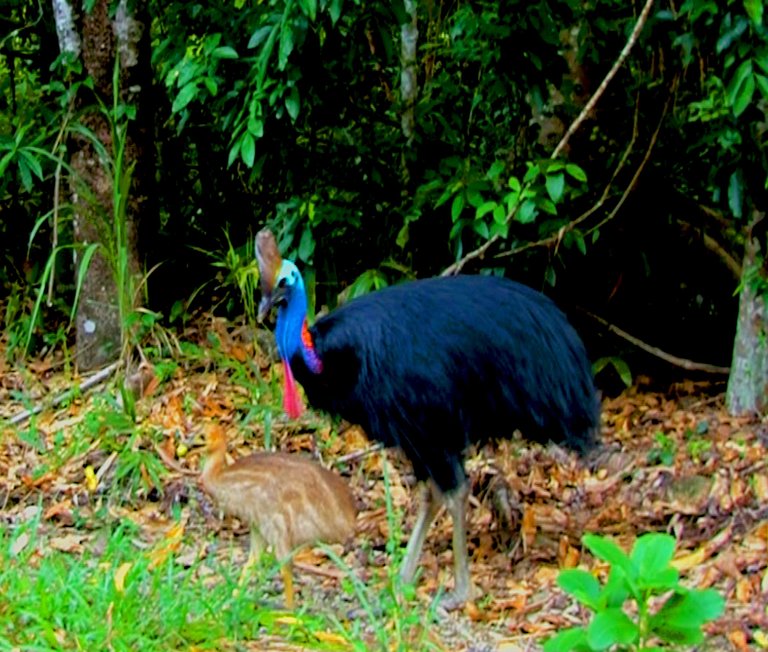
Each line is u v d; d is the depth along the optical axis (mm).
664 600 4301
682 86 6207
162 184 7398
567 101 6340
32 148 6461
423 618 4363
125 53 6785
